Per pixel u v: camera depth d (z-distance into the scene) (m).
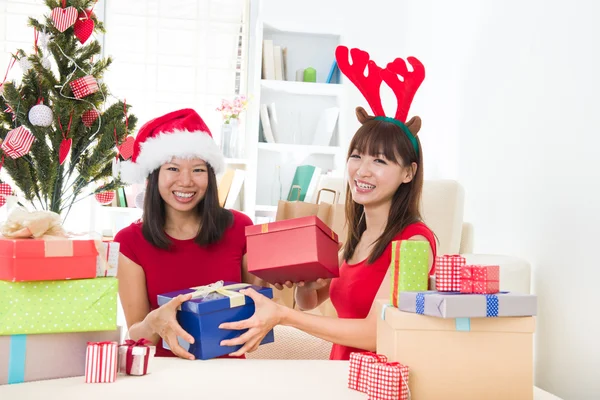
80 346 1.20
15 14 4.32
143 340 1.27
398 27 3.53
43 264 1.13
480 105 2.46
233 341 1.37
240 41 4.61
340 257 1.78
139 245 1.73
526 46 2.09
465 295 1.08
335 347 1.67
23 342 1.15
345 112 3.99
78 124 3.01
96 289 1.18
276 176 4.01
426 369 1.11
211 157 1.73
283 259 1.45
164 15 4.54
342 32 4.20
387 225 1.60
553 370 1.86
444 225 2.31
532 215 2.01
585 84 1.71
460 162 2.67
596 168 1.65
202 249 1.75
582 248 1.71
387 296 1.48
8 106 2.90
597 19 1.66
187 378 1.19
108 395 1.07
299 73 4.13
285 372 1.26
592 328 1.66
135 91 4.54
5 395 1.06
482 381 1.11
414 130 1.65
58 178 3.04
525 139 2.07
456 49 2.73
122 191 4.17
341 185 3.02
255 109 4.02
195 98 4.57
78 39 2.96
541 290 1.94
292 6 4.23
